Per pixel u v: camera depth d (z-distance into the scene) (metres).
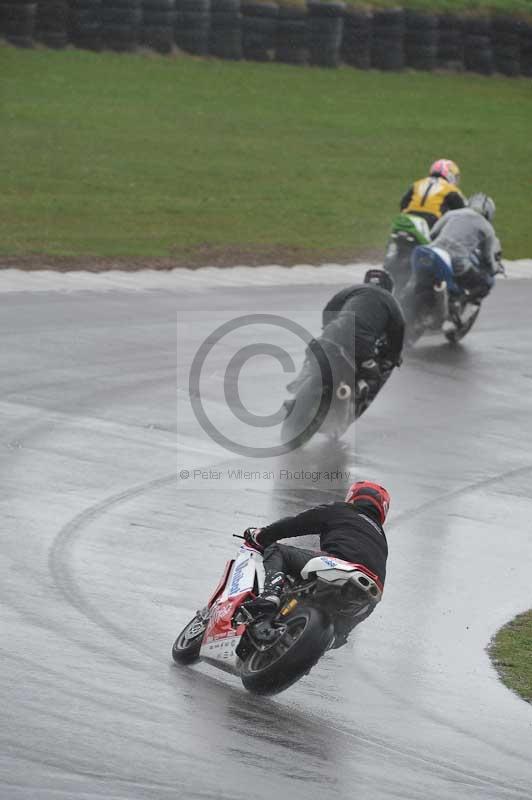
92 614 28.09
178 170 98.25
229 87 131.38
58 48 131.88
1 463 38.31
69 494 36.41
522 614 31.88
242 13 141.88
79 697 22.92
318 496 38.66
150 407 45.94
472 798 20.75
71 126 107.44
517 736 24.80
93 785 18.56
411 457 44.00
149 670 25.34
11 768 18.84
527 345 62.53
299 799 19.38
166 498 37.06
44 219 78.94
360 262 77.25
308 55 145.75
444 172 65.81
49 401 45.25
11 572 30.03
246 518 36.16
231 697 24.69
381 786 20.66
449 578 33.72
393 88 144.00
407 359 58.09
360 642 29.14
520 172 114.62
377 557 25.78
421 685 27.02
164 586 30.52
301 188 97.69
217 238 79.56
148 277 67.81
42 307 58.94
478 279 59.69
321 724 23.89
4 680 23.23
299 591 25.62
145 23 136.38
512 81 157.88
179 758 20.52
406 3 154.50
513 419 49.94
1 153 95.69
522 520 38.94
